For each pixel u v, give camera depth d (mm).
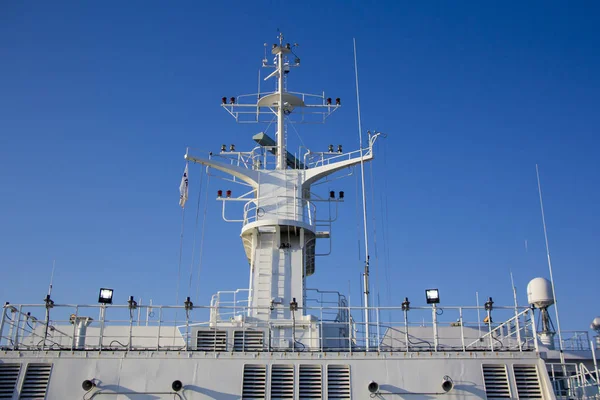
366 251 32125
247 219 32688
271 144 36594
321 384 23234
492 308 24812
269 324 25031
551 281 29938
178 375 23375
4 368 23281
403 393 23156
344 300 31141
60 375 23281
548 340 31422
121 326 29094
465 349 24641
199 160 33406
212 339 25344
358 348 25547
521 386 23391
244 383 23250
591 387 25328
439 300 24953
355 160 33781
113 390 23141
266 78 36688
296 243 31750
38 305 24594
